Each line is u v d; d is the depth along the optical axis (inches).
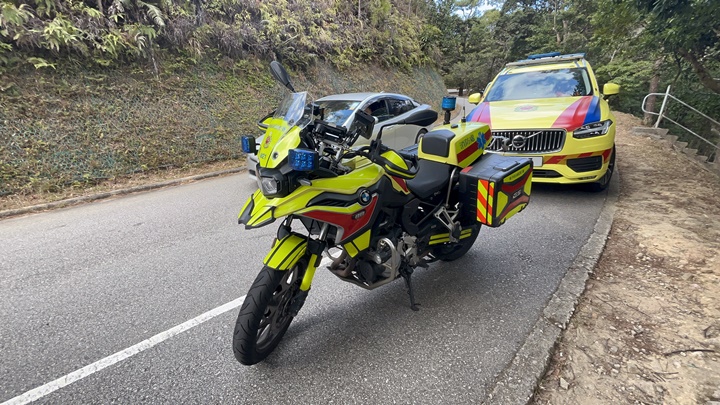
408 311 121.6
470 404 85.3
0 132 253.8
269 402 87.0
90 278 146.4
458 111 728.3
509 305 123.0
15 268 155.6
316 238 103.0
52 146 270.2
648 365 93.4
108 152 292.4
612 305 118.0
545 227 183.6
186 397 88.9
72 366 99.5
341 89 529.0
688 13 239.9
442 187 127.0
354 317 119.1
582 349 100.0
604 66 702.5
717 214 185.8
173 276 147.0
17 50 272.7
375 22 652.1
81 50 292.4
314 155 79.9
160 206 238.4
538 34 1053.2
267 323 96.9
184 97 352.5
